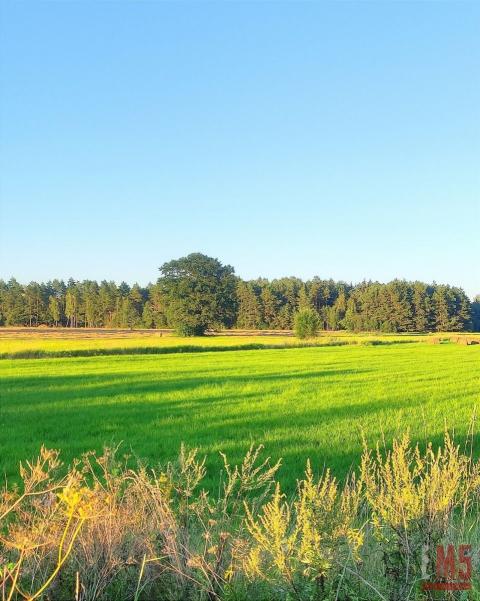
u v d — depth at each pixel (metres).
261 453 13.11
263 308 164.00
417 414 19.19
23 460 12.79
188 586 3.89
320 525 3.74
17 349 58.38
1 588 3.38
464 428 15.89
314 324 88.38
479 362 47.12
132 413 20.17
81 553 3.99
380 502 4.22
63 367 42.31
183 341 82.31
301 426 17.05
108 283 192.38
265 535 4.07
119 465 5.27
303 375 35.03
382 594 3.75
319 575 3.56
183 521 4.66
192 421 18.38
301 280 190.88
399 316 154.25
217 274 115.75
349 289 185.75
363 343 86.00
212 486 10.20
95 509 4.02
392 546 4.02
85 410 20.98
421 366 42.62
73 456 13.15
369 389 27.17
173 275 113.31
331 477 10.54
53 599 3.70
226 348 70.56
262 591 3.78
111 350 60.91
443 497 4.27
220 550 3.99
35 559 3.86
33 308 181.25
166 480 4.82
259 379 32.38
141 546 4.10
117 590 3.88
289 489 9.81
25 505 4.54
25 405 22.39
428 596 3.72
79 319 180.50
